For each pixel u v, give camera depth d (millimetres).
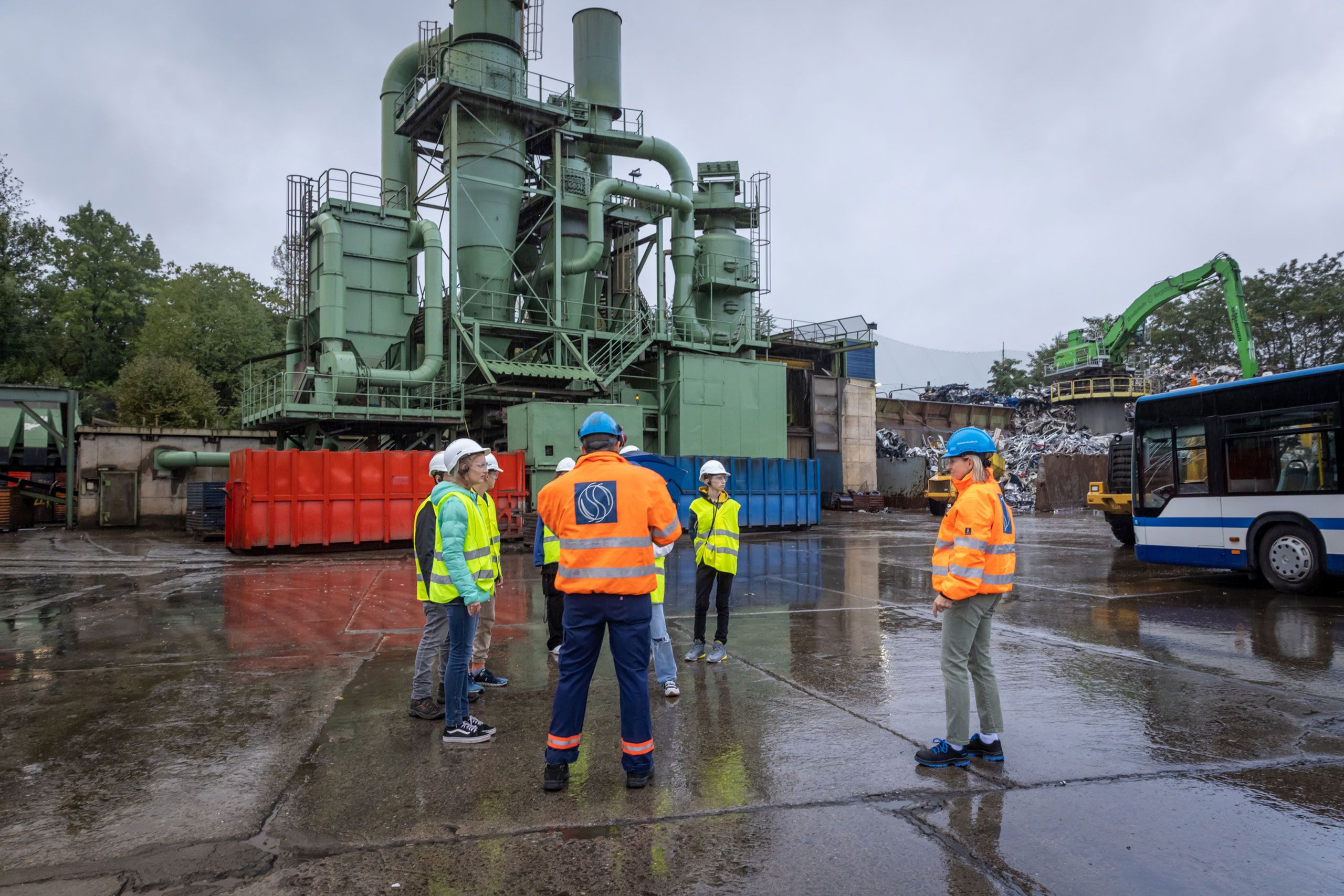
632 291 29609
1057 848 3348
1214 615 9062
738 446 27109
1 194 40188
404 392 22500
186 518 22703
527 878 3098
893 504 37812
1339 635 7926
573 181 26781
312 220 23531
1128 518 17422
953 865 3193
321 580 12414
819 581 12414
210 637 8039
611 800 3857
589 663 4027
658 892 2980
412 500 16875
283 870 3174
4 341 41938
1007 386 71188
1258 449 10750
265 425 22922
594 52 27484
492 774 4227
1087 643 7605
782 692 5883
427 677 5238
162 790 4008
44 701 5688
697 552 6992
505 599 10516
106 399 44062
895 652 7266
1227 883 3049
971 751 4473
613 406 20516
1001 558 4328
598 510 4012
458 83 23031
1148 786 4047
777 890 2990
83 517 23984
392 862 3229
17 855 3309
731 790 3979
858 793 3949
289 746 4688
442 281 22922
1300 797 3895
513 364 23297
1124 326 42062
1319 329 52688
